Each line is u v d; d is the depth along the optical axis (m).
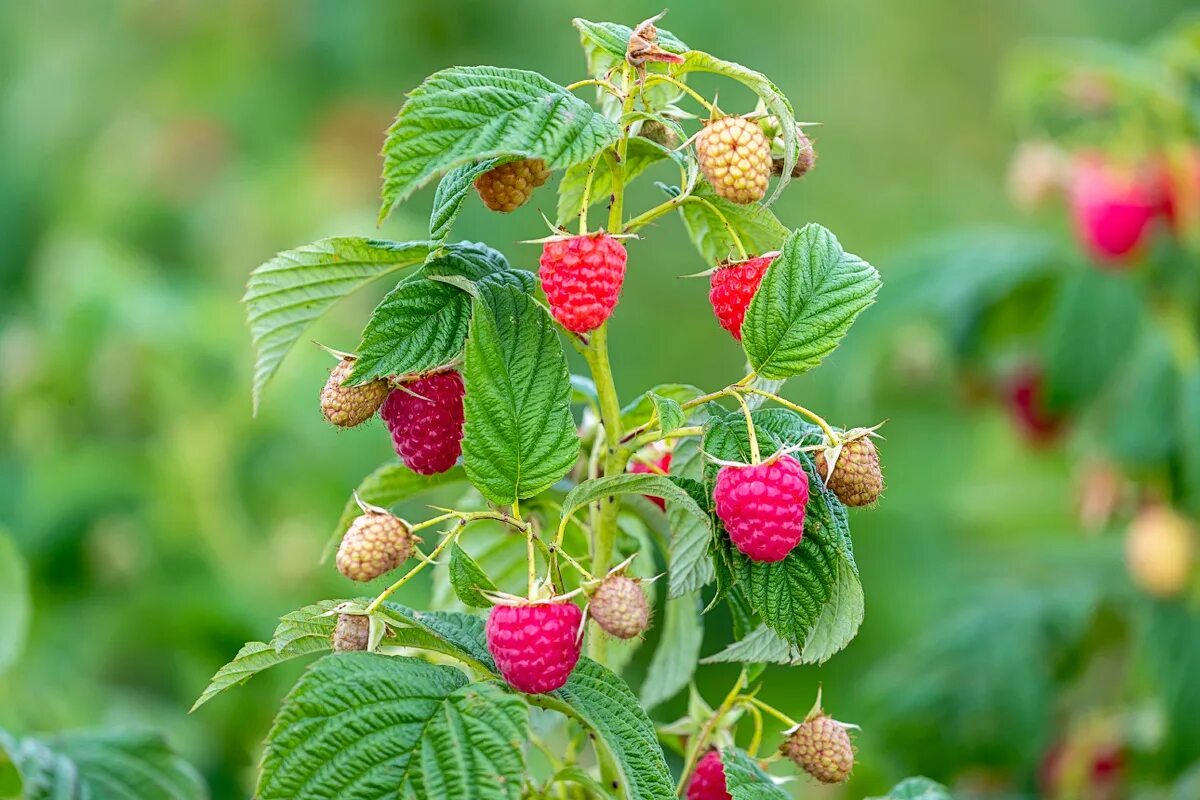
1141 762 1.50
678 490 0.94
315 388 1.81
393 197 0.92
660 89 0.99
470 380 0.95
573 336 0.98
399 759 0.92
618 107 1.00
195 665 1.62
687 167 0.98
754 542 0.94
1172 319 1.54
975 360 1.63
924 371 1.85
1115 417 1.51
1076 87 1.56
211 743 1.46
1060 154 1.59
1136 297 1.52
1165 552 1.44
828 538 0.95
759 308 0.96
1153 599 1.48
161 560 1.68
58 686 1.49
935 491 1.88
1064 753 1.54
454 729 0.92
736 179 0.95
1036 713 1.52
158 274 2.22
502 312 0.96
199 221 2.32
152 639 1.62
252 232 2.25
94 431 1.82
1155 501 1.50
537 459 0.95
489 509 1.02
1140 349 1.53
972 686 1.53
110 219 2.32
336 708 0.92
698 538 0.99
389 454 1.82
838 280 0.97
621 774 0.94
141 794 1.08
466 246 0.98
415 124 0.92
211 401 1.79
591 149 0.93
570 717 1.00
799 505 0.94
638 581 0.95
